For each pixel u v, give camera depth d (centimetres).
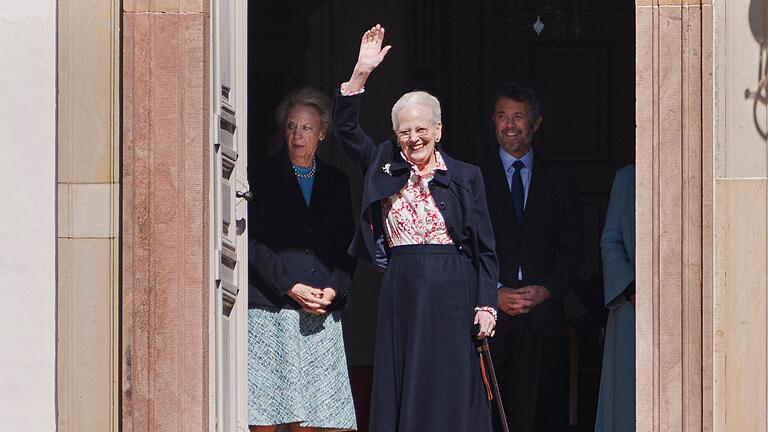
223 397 2748
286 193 3027
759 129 2677
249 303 3011
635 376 2861
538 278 3181
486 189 3216
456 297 2862
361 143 2914
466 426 2852
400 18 4203
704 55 2680
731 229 2681
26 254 2684
